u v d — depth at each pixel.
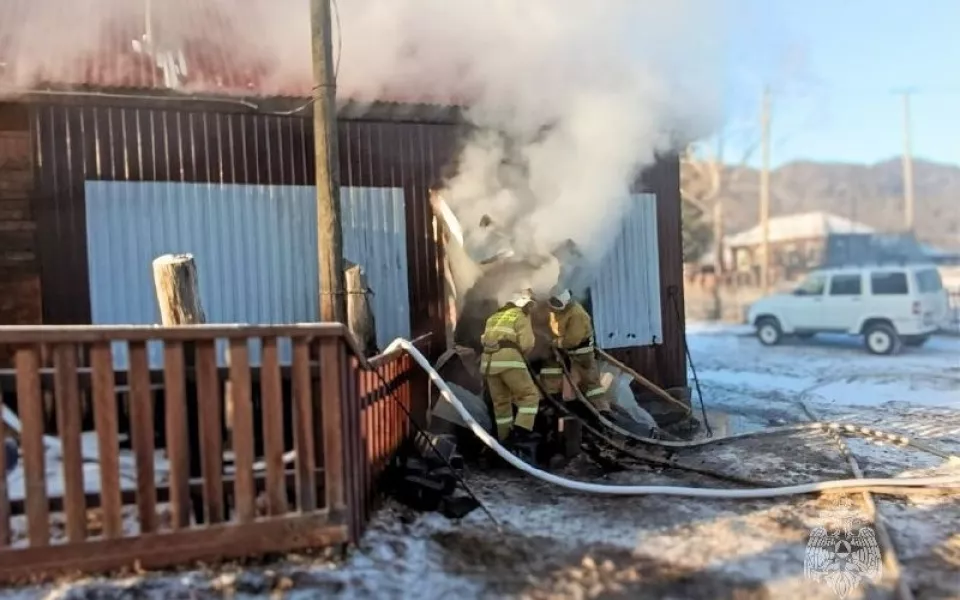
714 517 4.46
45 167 5.81
